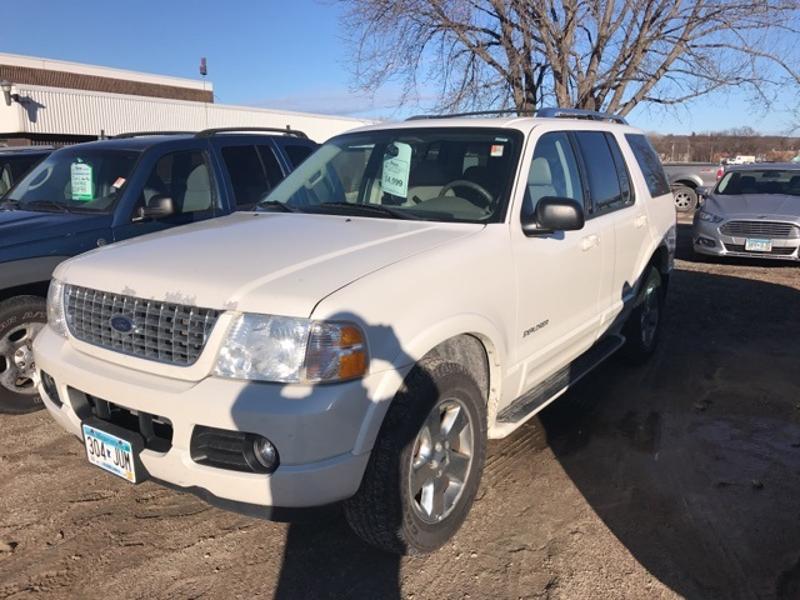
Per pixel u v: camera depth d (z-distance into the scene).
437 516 2.95
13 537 3.18
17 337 4.61
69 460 3.96
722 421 4.49
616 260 4.65
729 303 7.90
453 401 2.93
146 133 6.57
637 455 3.99
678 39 13.12
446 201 3.66
